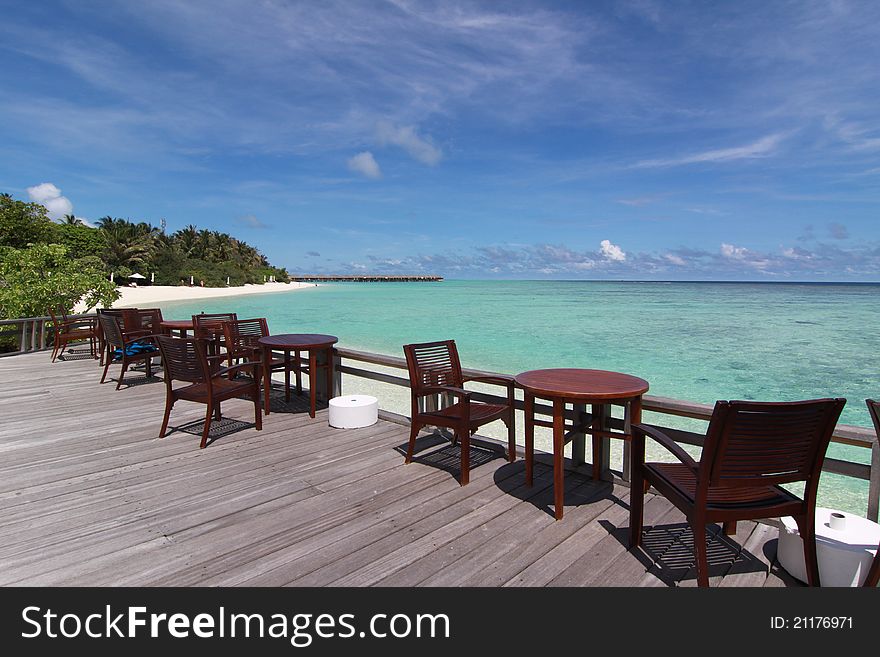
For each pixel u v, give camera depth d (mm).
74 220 46812
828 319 30844
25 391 6156
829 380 11969
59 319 8930
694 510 2027
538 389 2811
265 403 5039
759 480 2002
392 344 16594
